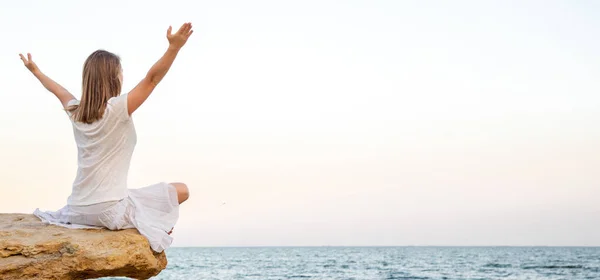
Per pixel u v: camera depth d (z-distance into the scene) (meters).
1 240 4.43
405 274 48.38
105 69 4.33
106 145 4.41
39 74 5.18
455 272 51.19
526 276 44.88
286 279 42.50
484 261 77.81
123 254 4.45
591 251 143.62
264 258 97.06
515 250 160.25
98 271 4.44
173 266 65.62
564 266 60.44
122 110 4.27
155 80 4.27
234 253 141.50
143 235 4.67
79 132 4.51
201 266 65.69
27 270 4.31
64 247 4.39
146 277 5.00
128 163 4.62
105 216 4.59
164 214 4.89
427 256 103.88
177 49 4.14
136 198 4.79
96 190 4.53
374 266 63.94
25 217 5.39
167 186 4.95
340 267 61.75
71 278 4.48
